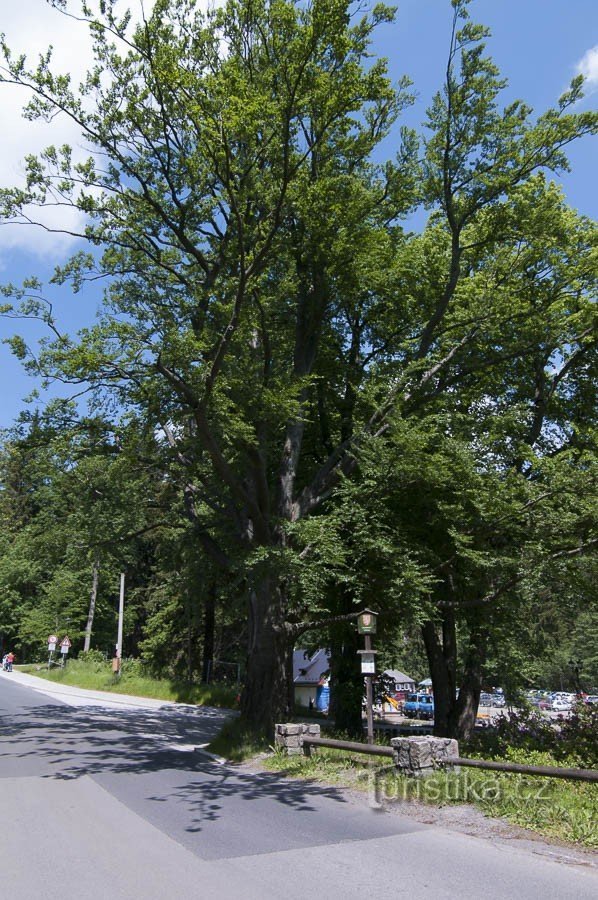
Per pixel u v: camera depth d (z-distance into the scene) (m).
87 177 15.59
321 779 10.26
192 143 15.65
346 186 16.14
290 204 15.15
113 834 7.09
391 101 17.67
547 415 22.03
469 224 19.47
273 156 14.58
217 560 17.52
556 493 14.35
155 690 32.84
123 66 14.80
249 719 14.64
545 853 6.38
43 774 10.90
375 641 19.22
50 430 15.98
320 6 12.33
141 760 12.70
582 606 17.27
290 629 15.41
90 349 12.98
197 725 20.75
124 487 18.17
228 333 12.85
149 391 13.89
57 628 52.59
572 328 18.95
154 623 39.34
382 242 16.77
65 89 14.51
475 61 15.77
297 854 6.32
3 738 15.70
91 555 19.52
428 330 17.12
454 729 21.06
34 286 13.81
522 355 19.03
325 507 17.16
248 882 5.51
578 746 12.79
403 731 23.19
